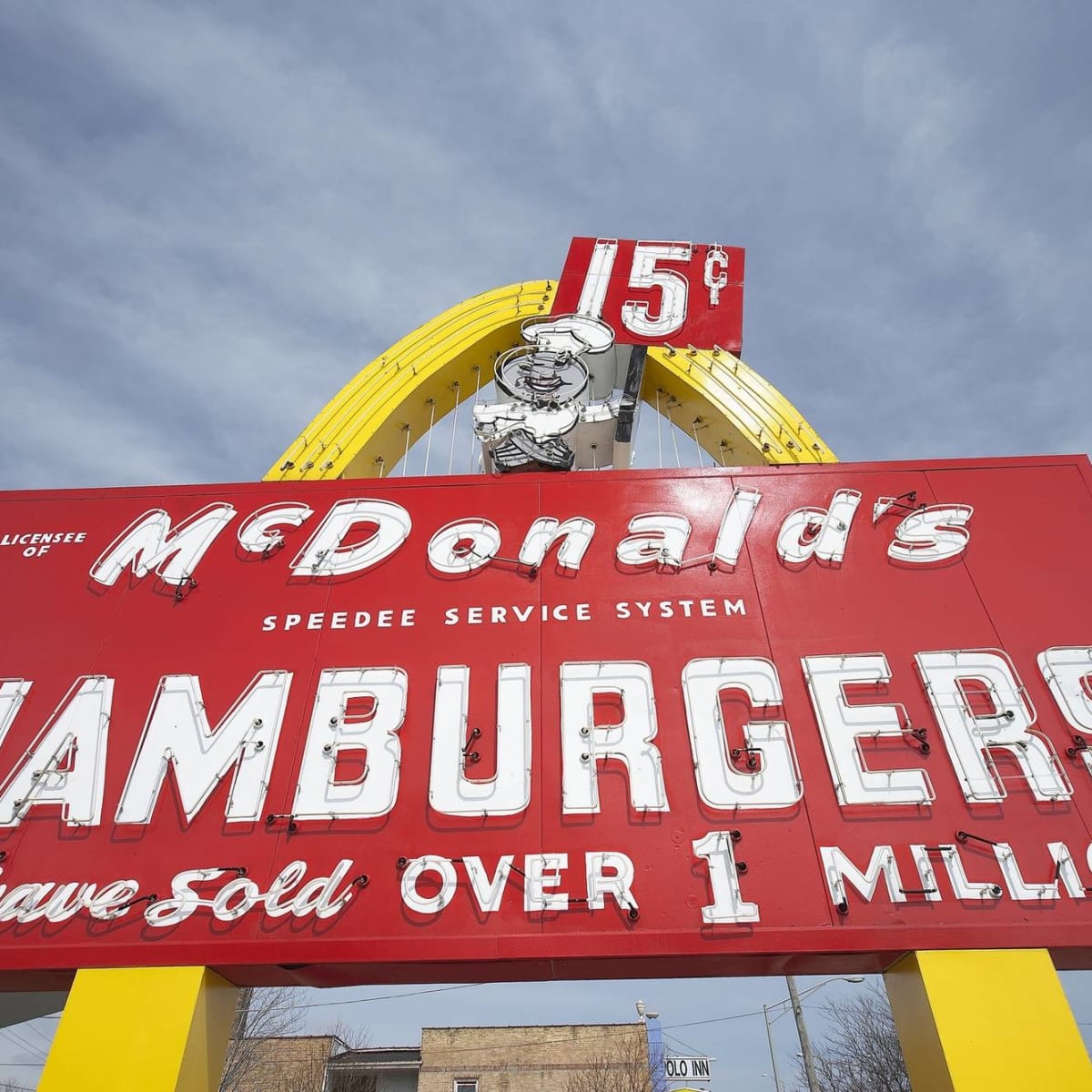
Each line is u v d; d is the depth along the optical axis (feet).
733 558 32.01
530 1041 102.53
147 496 35.42
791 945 22.95
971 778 25.91
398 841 25.43
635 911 23.72
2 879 25.08
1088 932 22.85
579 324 45.27
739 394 45.06
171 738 27.91
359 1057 104.99
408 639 30.27
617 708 28.17
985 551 31.55
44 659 30.37
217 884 24.82
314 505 34.76
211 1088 22.93
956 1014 21.65
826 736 26.99
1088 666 28.25
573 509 34.09
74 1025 22.27
